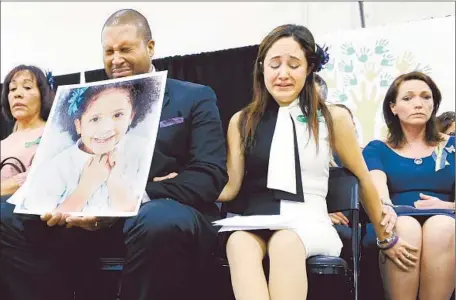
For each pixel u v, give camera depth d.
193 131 1.67
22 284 1.65
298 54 1.58
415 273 1.67
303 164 1.55
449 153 2.04
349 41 2.59
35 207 1.57
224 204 1.69
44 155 1.66
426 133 2.11
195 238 1.50
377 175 2.01
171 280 1.46
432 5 2.77
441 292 1.65
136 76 1.69
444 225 1.67
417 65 2.48
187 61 2.92
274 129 1.60
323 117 1.60
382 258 1.72
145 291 1.44
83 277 1.72
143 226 1.45
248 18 3.05
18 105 2.16
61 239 1.63
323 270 1.37
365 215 1.79
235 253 1.38
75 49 3.32
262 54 1.64
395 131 2.14
